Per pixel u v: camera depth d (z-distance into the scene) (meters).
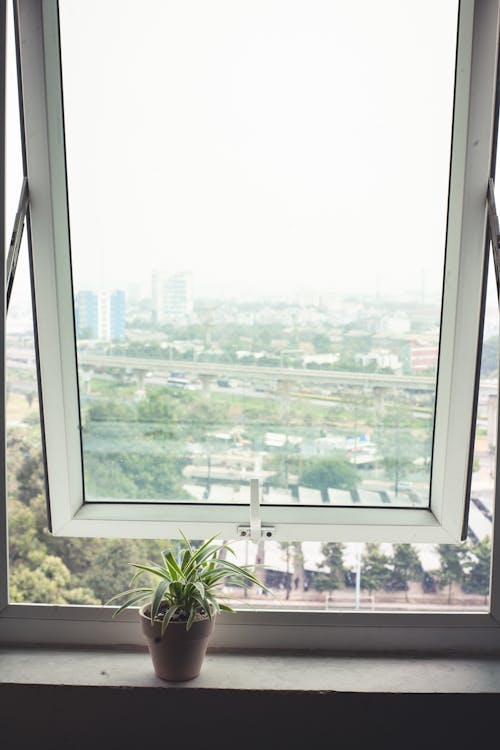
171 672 1.77
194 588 1.76
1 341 1.88
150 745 1.76
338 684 1.79
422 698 1.76
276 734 1.76
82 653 1.96
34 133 1.83
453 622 2.00
